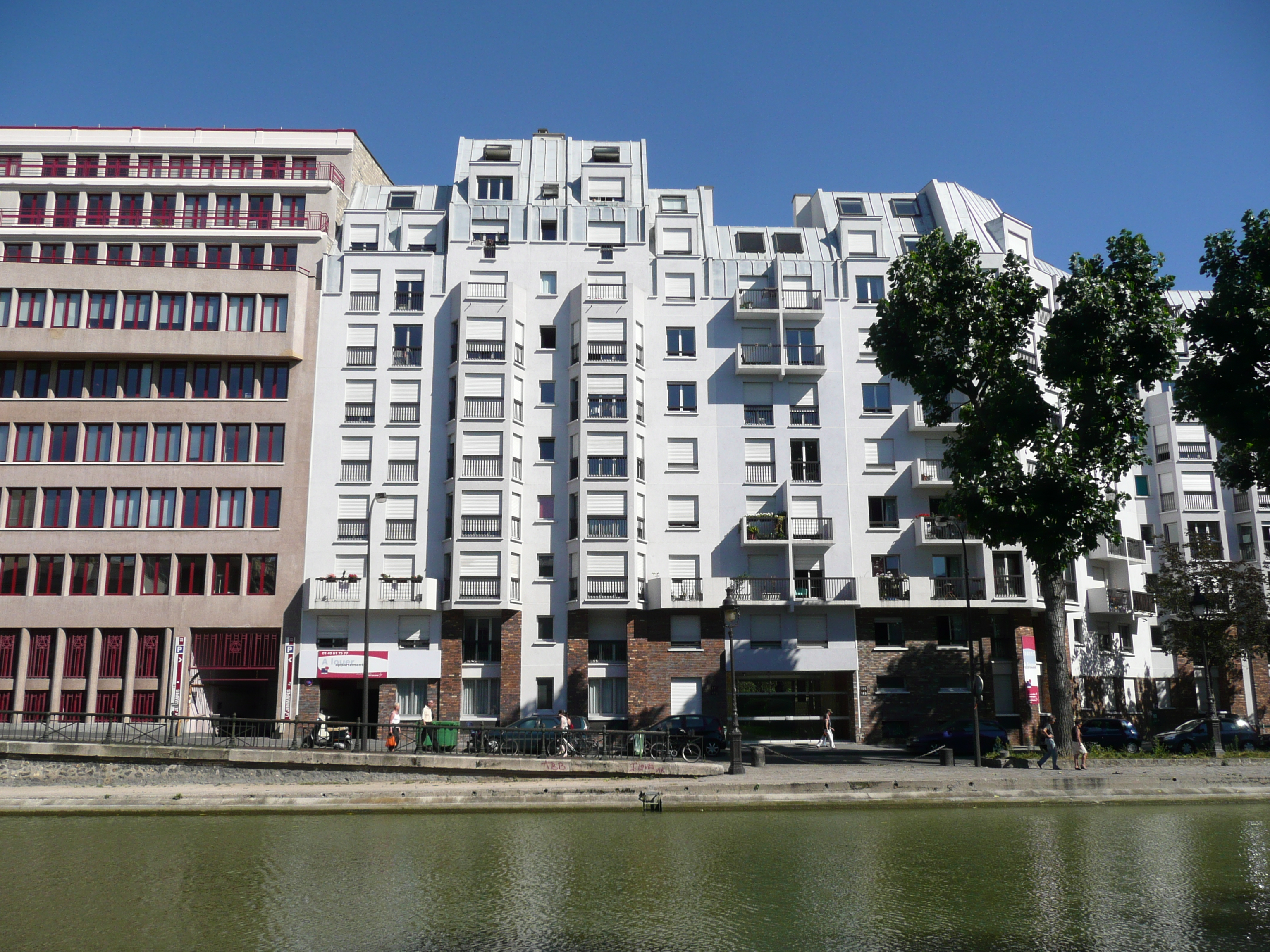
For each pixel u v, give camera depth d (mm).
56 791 23297
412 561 41625
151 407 43031
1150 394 52219
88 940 11352
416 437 42875
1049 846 17469
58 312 43500
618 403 43062
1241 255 28312
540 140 49562
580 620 41312
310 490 42281
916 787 23781
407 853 16797
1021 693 41125
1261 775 26516
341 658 40438
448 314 44219
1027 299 30906
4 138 46969
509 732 28641
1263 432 27609
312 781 25031
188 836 18859
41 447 42656
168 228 45594
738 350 44156
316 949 10922
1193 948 10914
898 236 48750
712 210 49344
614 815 21594
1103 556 45875
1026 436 30125
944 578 42125
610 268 45219
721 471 43375
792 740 41250
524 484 42719
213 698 42844
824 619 41906
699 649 41281
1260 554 48812
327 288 44438
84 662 41031
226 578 41688
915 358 31906
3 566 41562
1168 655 49156
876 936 11430
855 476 43625
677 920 12180
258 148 47875
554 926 11922
